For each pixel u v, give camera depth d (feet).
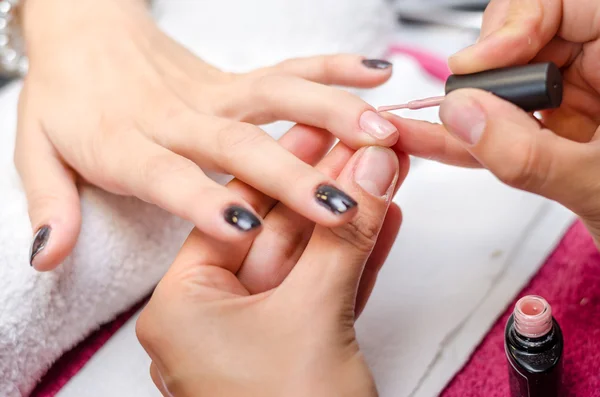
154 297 1.35
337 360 1.28
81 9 1.77
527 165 1.25
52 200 1.50
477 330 1.49
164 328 1.32
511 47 1.32
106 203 1.55
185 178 1.39
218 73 1.69
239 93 1.57
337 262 1.29
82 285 1.51
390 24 2.12
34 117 1.65
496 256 1.57
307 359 1.27
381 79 1.60
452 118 1.26
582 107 1.46
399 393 1.44
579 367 1.42
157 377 1.39
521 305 1.34
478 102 1.25
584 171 1.26
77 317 1.52
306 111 1.46
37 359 1.50
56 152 1.61
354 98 1.43
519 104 1.26
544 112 1.48
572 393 1.40
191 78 1.66
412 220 1.66
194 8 2.00
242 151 1.40
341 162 1.41
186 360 1.31
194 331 1.31
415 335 1.49
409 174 1.76
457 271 1.56
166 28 2.00
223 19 1.96
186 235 1.59
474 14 2.29
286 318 1.29
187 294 1.33
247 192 1.42
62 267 1.48
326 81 1.63
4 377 1.47
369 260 1.46
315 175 1.32
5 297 1.45
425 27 2.34
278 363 1.28
